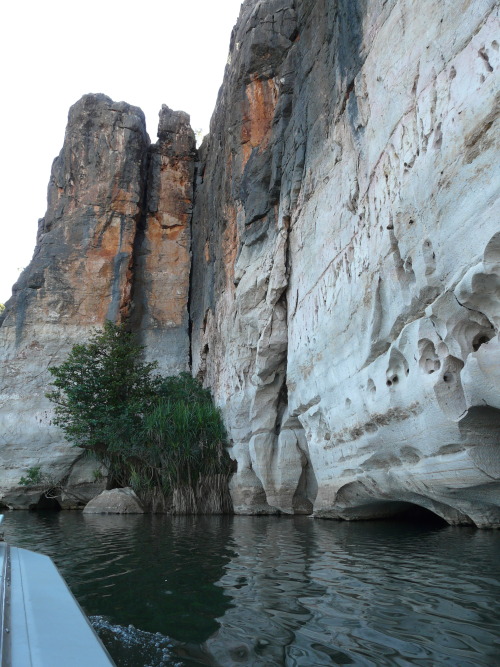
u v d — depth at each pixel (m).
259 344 17.86
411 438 9.52
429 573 6.55
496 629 4.26
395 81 9.91
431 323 8.47
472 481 8.20
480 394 7.11
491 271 6.81
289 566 7.60
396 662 3.70
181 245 30.72
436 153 8.21
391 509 14.29
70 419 23.44
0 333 27.53
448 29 8.13
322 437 14.85
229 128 22.48
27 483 24.42
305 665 3.74
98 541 11.38
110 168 29.53
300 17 18.47
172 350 28.80
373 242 10.81
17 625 2.66
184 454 19.94
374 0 11.15
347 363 12.31
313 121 15.68
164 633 4.63
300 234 16.38
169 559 8.62
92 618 5.15
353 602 5.34
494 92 6.89
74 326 27.91
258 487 19.08
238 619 4.95
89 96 30.56
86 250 28.69
